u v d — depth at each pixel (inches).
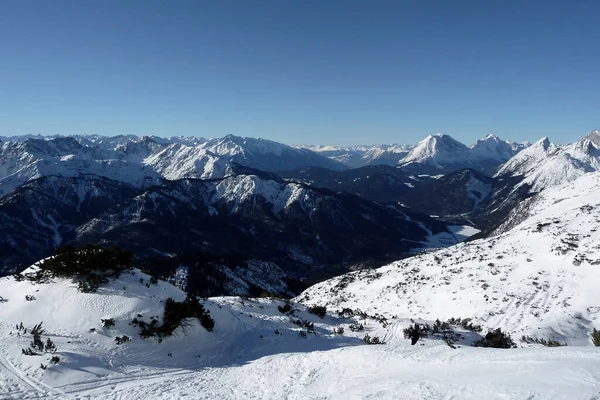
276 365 547.5
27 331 613.0
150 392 465.7
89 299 697.6
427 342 716.0
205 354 639.8
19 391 457.7
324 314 1071.6
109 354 572.4
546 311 1231.5
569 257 1581.0
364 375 434.9
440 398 304.5
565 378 284.4
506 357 384.5
